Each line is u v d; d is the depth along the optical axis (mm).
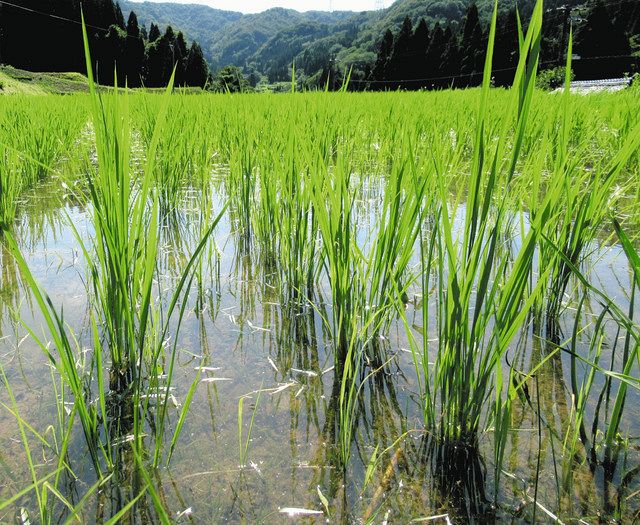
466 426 1621
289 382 2076
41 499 1222
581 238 2342
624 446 1623
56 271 3174
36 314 2584
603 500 1447
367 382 2074
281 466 1598
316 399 1965
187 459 1613
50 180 5762
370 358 2238
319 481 1541
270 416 1853
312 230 2773
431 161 1785
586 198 2141
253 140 3748
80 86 37812
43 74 38219
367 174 5141
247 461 1612
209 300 2865
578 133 5262
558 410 1838
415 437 1741
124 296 1692
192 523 1375
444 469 1597
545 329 2455
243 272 3301
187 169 4973
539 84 25125
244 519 1393
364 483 1462
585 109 6988
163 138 4332
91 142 7180
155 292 2916
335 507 1443
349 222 2021
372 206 4734
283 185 2908
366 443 1717
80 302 2740
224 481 1527
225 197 4996
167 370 2145
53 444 1650
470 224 1441
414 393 2000
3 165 3895
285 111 4113
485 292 1462
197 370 2152
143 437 1712
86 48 1508
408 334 1721
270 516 1407
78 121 7562
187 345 2365
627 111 5645
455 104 8234
